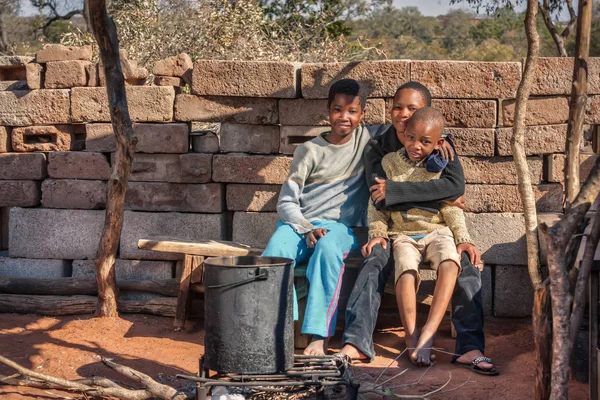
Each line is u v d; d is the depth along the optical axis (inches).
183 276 208.4
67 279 231.9
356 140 203.0
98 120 235.9
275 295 143.7
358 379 165.2
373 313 179.9
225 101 227.3
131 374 150.4
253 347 142.1
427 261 189.3
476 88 213.8
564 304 123.4
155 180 232.4
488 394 155.3
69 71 237.3
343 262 187.9
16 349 186.9
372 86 217.6
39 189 243.1
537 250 174.2
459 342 179.5
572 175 192.9
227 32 453.7
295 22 545.3
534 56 170.4
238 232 229.5
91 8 195.6
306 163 200.1
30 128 240.5
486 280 220.5
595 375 140.1
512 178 216.2
